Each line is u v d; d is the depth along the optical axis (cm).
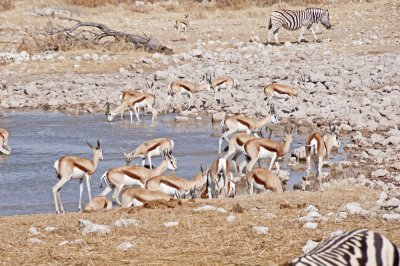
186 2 8681
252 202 2039
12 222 1878
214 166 2502
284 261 1412
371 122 3641
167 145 3098
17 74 5169
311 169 2966
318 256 917
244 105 4222
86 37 6406
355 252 925
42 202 2588
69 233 1706
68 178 2502
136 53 5794
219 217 1803
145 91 4319
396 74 4797
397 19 7369
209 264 1414
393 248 945
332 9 8100
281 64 5350
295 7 8256
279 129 3706
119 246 1541
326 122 3759
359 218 1744
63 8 7981
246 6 8369
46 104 4425
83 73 5225
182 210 1930
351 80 4656
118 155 3281
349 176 2816
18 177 2917
